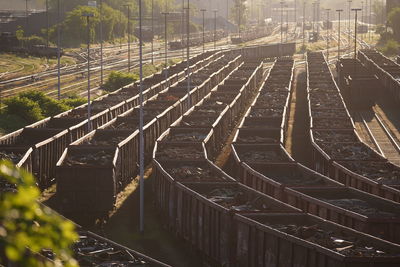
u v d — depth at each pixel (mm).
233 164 59844
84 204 49219
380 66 137750
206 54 176625
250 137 68625
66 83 145000
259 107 86125
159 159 55156
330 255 29562
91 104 89875
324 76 128125
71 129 66625
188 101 93938
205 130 70250
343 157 58469
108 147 56438
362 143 63375
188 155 57938
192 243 42469
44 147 58750
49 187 60375
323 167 58625
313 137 67062
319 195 44344
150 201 56938
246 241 35531
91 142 61562
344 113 85062
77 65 180500
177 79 126062
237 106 96375
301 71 176125
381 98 126250
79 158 54531
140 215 49219
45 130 66375
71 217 50062
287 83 114375
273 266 33062
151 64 181000
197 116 77750
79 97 118000
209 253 39781
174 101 89875
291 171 53000
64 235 7387
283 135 68250
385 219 36375
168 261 42719
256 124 77062
